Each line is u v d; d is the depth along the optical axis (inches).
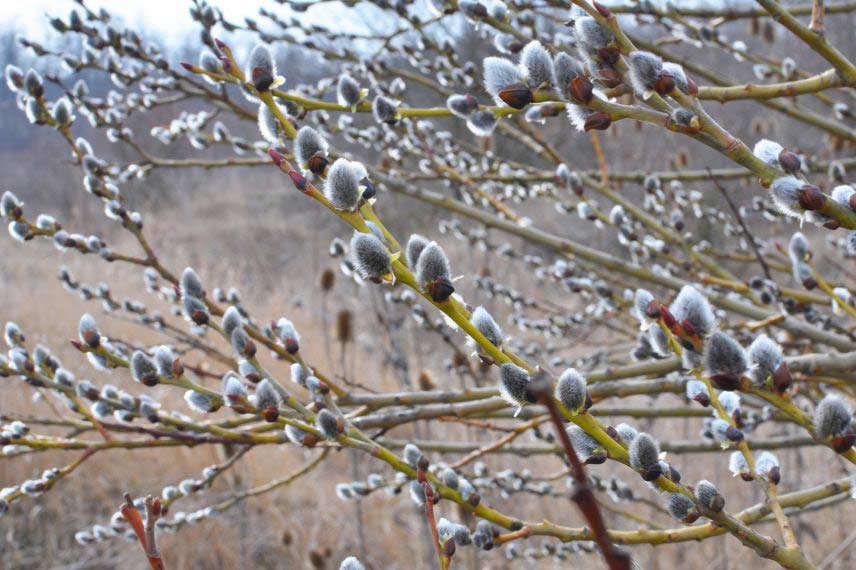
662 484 47.5
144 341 326.6
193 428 77.5
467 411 89.5
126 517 46.1
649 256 118.1
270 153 44.2
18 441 76.8
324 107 66.8
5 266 473.7
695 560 209.9
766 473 55.0
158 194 644.1
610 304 110.3
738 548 206.1
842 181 107.0
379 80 118.0
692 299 43.6
